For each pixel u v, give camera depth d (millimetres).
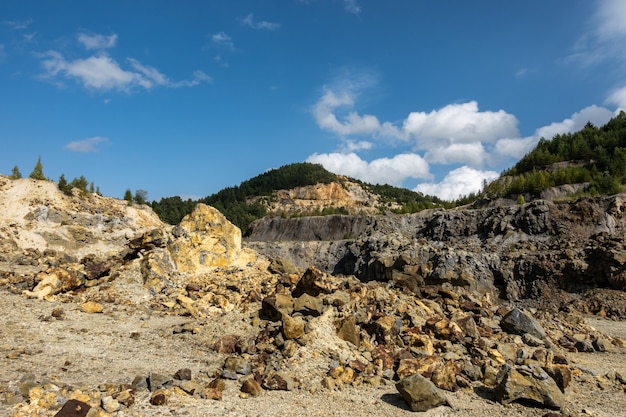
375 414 14148
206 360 18219
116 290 28531
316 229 111812
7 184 67062
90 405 11406
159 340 20516
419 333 21328
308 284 24547
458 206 112500
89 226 66688
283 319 19156
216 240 36531
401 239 82688
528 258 61750
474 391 17203
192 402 13352
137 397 13195
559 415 14844
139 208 88188
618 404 16703
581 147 114125
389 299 24703
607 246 56219
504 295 58969
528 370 16891
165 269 32188
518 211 77250
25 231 56750
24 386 12344
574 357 24141
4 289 25828
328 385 16016
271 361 17578
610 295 50062
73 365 15727
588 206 70750
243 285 30391
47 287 26016
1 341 17234
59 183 73625
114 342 19422
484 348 21047
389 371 17969
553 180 96062
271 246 99562
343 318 20719
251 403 13938
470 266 63406
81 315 23172
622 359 24844
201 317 25328
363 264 77188
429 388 14945
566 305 51656
